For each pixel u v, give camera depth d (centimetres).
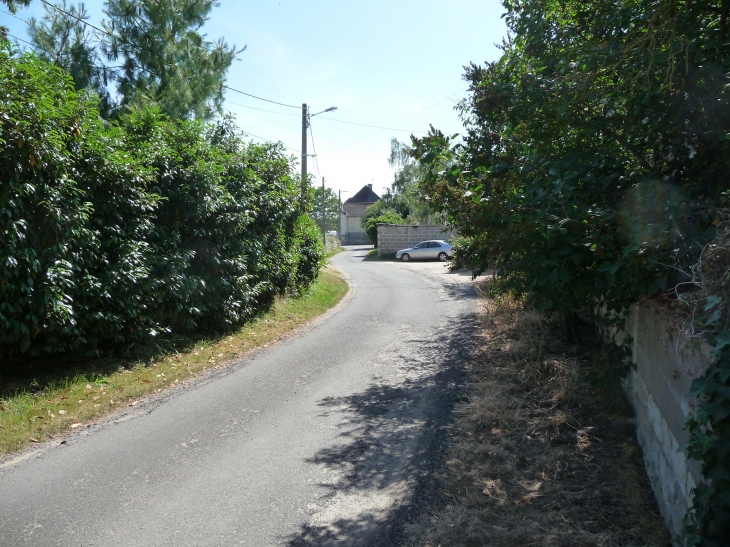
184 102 1581
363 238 7356
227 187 1040
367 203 8831
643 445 464
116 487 437
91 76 1478
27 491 429
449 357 867
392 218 4678
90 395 655
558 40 638
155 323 826
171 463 483
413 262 3409
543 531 364
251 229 1152
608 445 494
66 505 407
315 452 509
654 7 521
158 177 859
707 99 486
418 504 409
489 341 948
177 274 860
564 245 459
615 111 568
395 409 627
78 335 696
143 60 1535
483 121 749
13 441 516
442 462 480
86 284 705
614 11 561
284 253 1341
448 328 1122
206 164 909
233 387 716
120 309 756
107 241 748
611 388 561
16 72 622
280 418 600
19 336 621
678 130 513
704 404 249
